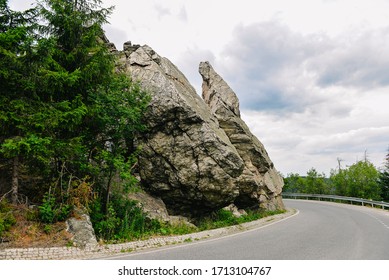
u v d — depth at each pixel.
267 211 21.95
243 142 22.11
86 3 12.98
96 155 13.17
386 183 42.09
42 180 12.35
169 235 12.05
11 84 10.46
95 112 12.08
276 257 8.77
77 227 10.21
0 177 12.03
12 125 10.71
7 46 10.20
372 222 17.06
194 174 15.24
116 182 14.23
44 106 10.79
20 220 10.10
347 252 9.35
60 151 10.87
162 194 15.88
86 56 12.73
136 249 10.00
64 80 10.94
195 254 9.19
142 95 13.59
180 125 15.71
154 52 18.84
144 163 15.66
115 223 11.79
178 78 19.05
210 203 16.05
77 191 11.09
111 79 13.16
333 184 50.56
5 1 10.59
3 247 8.77
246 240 11.57
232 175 15.79
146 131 15.79
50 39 10.34
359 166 46.03
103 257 8.88
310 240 11.45
